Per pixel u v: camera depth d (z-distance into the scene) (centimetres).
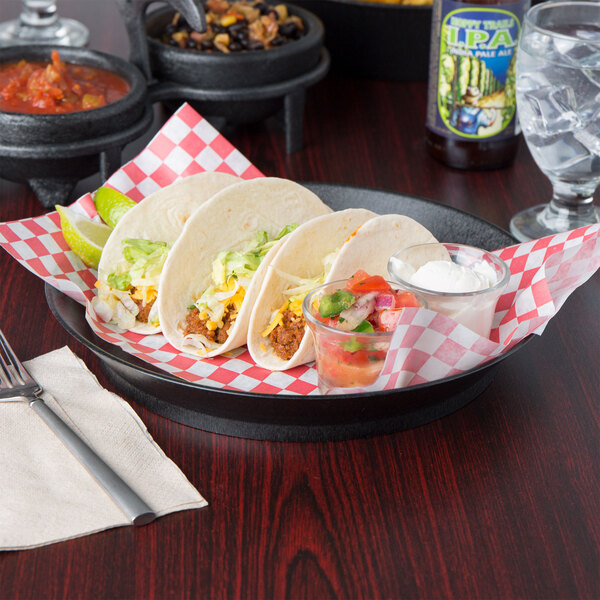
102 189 112
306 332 98
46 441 93
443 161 129
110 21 157
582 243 99
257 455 94
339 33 143
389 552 88
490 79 123
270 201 107
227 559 87
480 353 94
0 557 87
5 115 116
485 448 95
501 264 99
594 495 92
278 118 136
